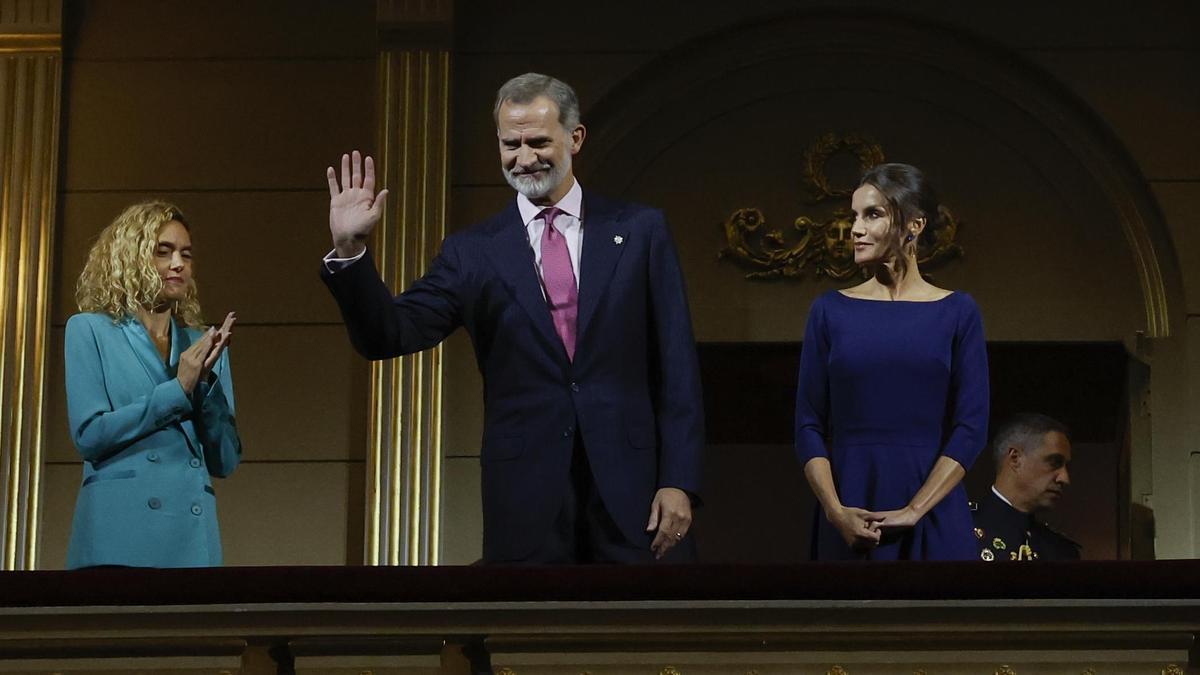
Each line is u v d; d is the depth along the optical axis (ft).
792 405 92.84
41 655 42.96
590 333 50.24
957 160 90.07
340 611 42.57
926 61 90.02
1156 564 42.16
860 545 51.42
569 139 52.08
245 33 91.04
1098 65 89.10
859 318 54.13
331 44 90.63
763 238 89.81
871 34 89.97
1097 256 89.25
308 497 87.10
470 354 87.66
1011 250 89.45
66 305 88.99
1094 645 42.70
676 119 90.58
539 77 52.49
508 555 48.98
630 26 90.02
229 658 42.91
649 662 42.78
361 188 48.60
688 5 89.92
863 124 90.27
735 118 90.53
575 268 51.47
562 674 42.75
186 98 90.63
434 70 88.84
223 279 89.20
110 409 52.95
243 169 90.02
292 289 88.99
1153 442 87.45
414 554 85.15
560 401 49.83
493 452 49.90
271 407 88.02
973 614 42.32
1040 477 67.15
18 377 87.04
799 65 90.58
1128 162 89.15
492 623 42.57
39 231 88.43
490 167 89.25
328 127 90.02
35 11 89.76
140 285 54.39
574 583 42.34
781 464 111.55
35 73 89.71
